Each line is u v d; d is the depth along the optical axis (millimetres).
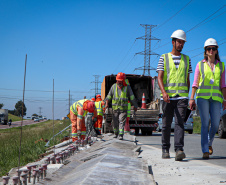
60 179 2939
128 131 11945
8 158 8898
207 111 5738
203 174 4000
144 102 19297
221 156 6305
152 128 18375
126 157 3701
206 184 3395
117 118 8867
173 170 4336
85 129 10398
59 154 5383
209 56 5703
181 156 5270
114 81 20375
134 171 2920
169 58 5461
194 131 27109
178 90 5367
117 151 4633
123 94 8727
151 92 20719
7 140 17391
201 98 5734
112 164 3146
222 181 3504
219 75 5695
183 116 5324
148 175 2799
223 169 4426
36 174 3553
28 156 8484
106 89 20281
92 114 10242
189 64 5516
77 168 3436
